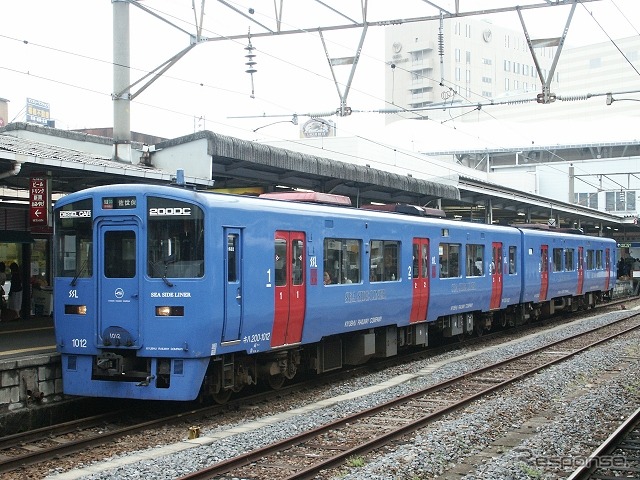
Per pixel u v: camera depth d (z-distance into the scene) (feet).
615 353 57.82
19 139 47.60
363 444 28.58
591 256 100.78
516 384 44.37
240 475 25.30
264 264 38.37
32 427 35.09
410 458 27.09
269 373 41.04
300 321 41.73
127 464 26.58
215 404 38.70
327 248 44.27
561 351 60.39
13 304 53.62
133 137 103.65
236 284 36.24
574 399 39.91
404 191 71.10
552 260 84.74
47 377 36.42
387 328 53.16
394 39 306.14
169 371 34.65
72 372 36.19
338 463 26.58
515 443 30.19
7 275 55.72
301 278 41.70
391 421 34.19
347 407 37.65
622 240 175.22
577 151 203.72
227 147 48.93
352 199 73.87
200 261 34.40
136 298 34.88
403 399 39.04
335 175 59.16
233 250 36.37
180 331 34.17
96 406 39.19
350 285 46.29
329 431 31.96
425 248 56.65
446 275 60.03
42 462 27.86
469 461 27.50
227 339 35.99
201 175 48.32
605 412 35.86
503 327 81.10
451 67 300.20
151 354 34.55
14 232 54.08
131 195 35.19
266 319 38.58
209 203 34.60
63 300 36.29
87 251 36.17
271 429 32.27
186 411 37.58
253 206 37.68
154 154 49.37
